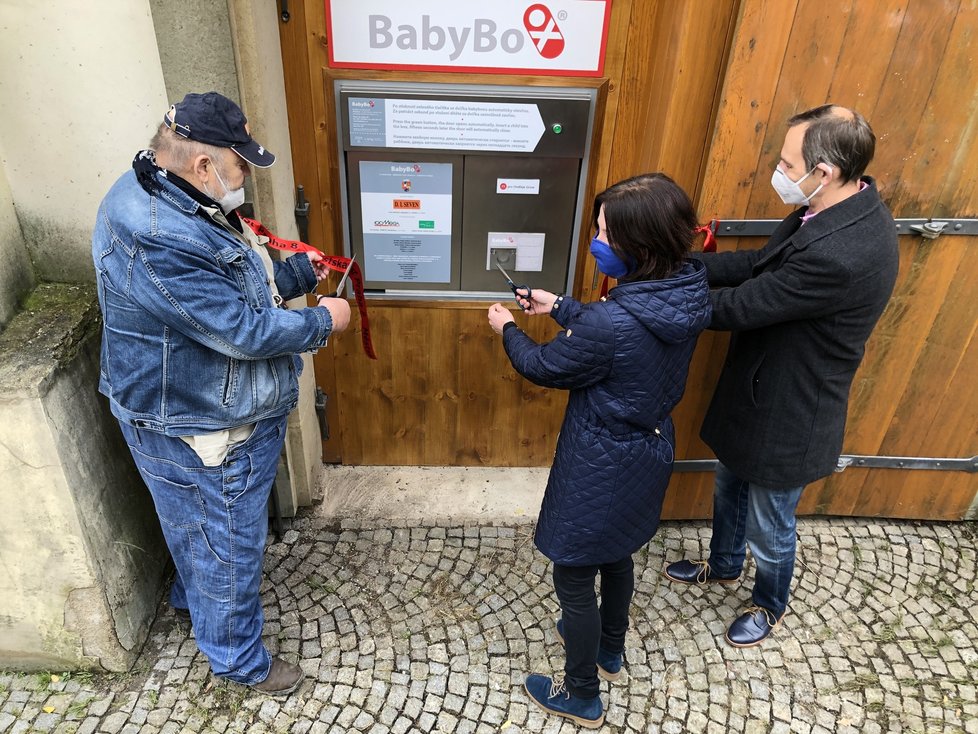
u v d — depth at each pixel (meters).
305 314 1.86
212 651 2.18
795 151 1.87
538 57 2.34
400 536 2.87
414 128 2.44
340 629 2.49
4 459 1.93
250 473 1.98
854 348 2.01
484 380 3.01
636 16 2.29
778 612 2.47
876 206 1.88
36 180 2.15
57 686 2.30
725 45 2.15
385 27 2.27
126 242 1.64
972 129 2.21
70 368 2.04
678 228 1.65
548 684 2.27
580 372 1.74
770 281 1.94
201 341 1.72
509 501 3.07
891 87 2.15
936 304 2.52
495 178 2.55
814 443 2.12
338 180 2.53
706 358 2.60
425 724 2.22
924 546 2.96
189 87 2.02
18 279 2.19
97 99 2.05
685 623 2.58
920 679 2.42
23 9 1.92
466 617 2.56
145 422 1.84
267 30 2.14
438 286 2.78
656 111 2.36
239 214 2.16
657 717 2.28
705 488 2.91
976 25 2.05
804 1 2.02
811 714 2.30
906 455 2.88
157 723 2.20
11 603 2.18
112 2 1.93
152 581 2.51
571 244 2.70
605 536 1.89
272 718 2.22
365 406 3.07
